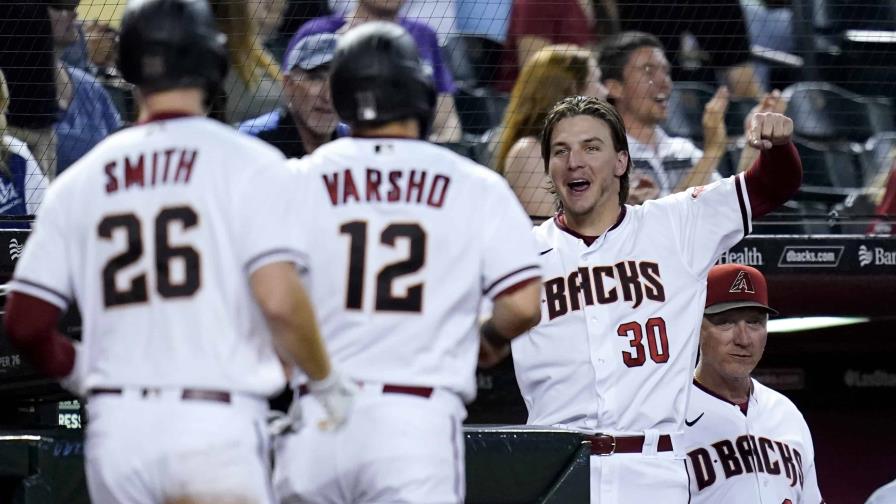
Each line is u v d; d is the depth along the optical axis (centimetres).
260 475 1137
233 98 2408
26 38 2316
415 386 1227
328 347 1243
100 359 1152
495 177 1301
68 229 1173
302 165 1288
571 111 1788
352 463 1215
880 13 2797
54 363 1197
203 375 1124
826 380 2736
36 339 1173
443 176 1268
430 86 1291
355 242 1245
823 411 2747
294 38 2394
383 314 1234
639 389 1739
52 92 2338
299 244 1151
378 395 1221
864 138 2777
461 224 1259
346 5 2459
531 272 1272
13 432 1426
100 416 1139
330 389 1156
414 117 1291
